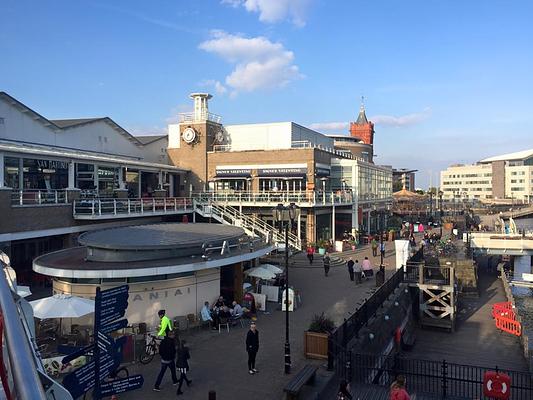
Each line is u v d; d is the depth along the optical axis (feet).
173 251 61.82
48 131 122.72
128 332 53.47
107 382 28.40
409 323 91.76
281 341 55.21
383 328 68.33
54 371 43.45
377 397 44.60
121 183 128.16
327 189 162.30
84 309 46.19
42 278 84.69
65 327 54.29
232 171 156.25
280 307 71.00
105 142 146.51
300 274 97.71
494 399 47.21
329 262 102.42
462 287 123.65
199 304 61.31
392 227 189.57
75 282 56.08
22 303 18.43
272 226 140.15
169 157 166.40
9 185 93.09
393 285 85.51
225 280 69.56
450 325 93.61
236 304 62.28
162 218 128.47
